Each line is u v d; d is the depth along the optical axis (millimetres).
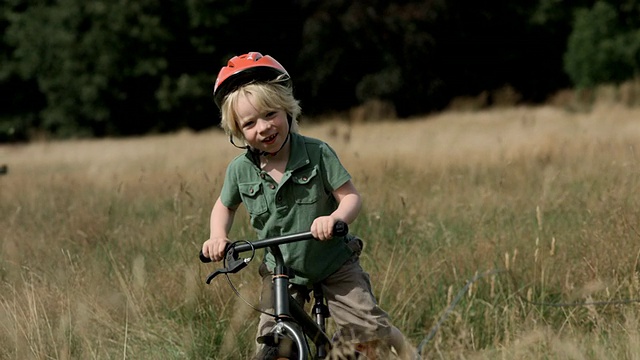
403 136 43156
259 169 7664
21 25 89250
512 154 24797
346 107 89125
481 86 90375
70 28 86188
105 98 86312
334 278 7887
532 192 16469
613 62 73000
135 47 84938
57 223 15531
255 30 87688
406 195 15992
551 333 8875
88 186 23062
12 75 91062
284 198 7656
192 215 13797
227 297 10602
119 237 13680
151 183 21766
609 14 74000
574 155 22969
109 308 10617
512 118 60344
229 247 6855
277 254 6883
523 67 91375
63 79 86188
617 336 8945
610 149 22594
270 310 7754
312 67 87938
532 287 10391
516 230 12594
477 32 89938
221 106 7480
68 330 9750
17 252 13023
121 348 9656
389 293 10523
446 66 89188
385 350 8023
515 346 8469
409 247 12133
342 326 7914
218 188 16562
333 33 85750
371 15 83812
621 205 12320
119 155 44844
